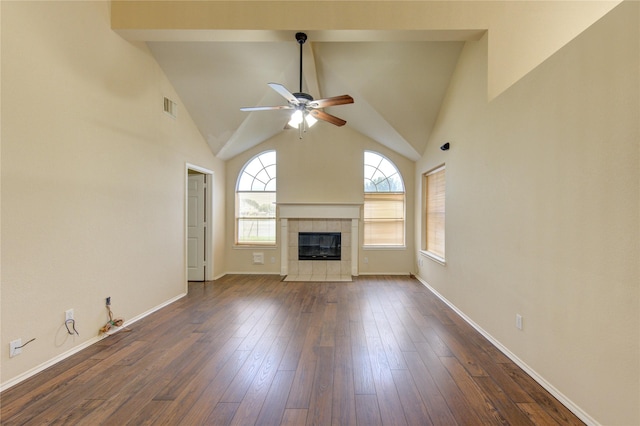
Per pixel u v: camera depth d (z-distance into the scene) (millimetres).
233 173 6094
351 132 6020
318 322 3422
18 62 2150
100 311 2924
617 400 1574
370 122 5141
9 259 2111
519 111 2430
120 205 3168
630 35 1502
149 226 3658
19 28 2154
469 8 2957
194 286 5094
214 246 5566
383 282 5387
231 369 2377
